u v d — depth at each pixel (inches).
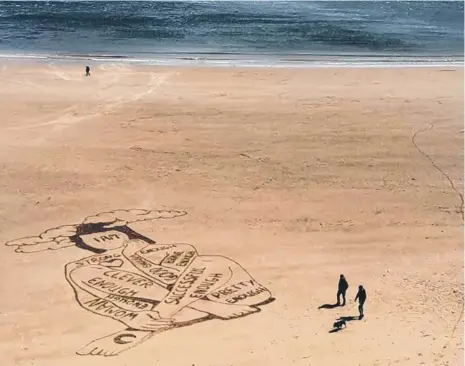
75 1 3956.7
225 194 1039.0
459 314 717.9
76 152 1174.3
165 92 1525.6
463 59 2218.3
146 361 627.5
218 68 1828.2
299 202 1020.5
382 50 2390.5
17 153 1164.5
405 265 842.8
